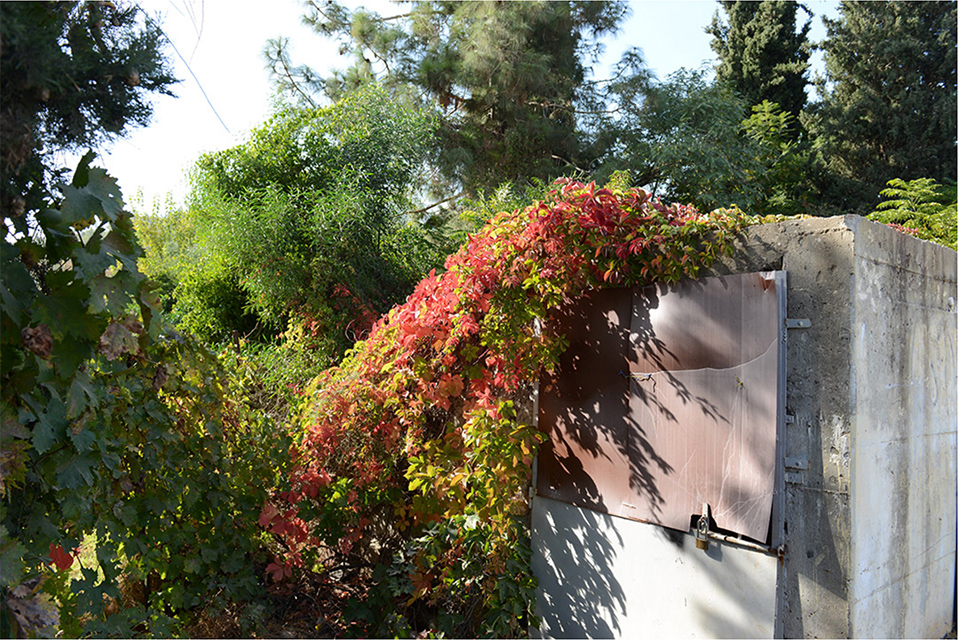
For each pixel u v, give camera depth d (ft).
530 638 12.01
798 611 8.38
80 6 5.15
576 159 36.29
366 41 36.58
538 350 11.46
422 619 12.28
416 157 23.82
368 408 12.44
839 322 8.31
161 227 37.29
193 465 10.43
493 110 36.63
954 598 11.59
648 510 10.11
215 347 18.89
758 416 8.76
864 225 8.55
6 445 4.96
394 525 12.75
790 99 46.16
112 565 7.49
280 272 19.21
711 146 30.01
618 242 10.28
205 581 11.00
